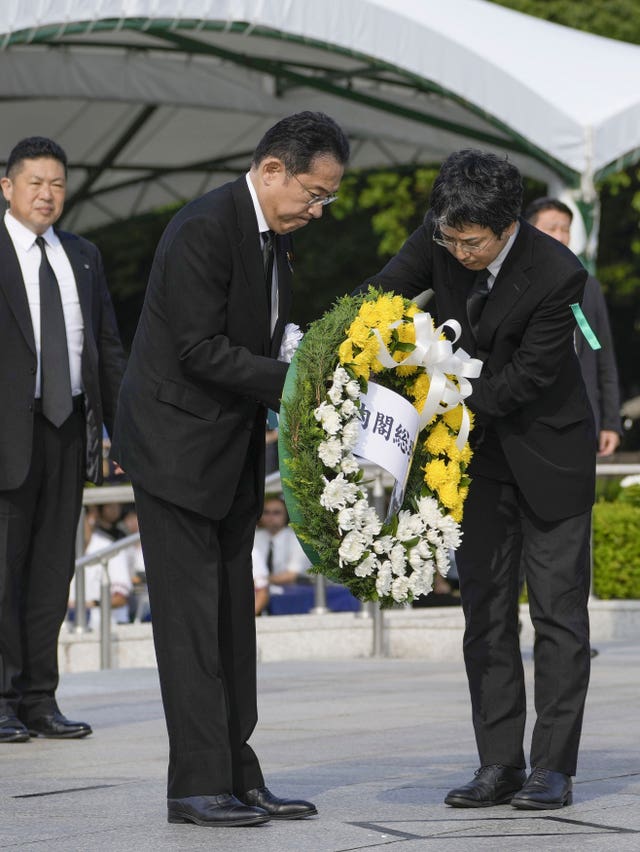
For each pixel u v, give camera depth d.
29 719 8.41
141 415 5.82
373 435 5.77
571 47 19.27
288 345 6.00
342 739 8.09
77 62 21.31
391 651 13.32
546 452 6.20
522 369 6.05
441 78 18.06
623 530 14.84
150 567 5.88
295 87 22.84
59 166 8.54
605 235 32.78
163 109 23.73
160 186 26.73
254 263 5.78
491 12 19.97
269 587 14.88
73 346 8.59
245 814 5.70
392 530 5.88
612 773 6.87
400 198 29.55
